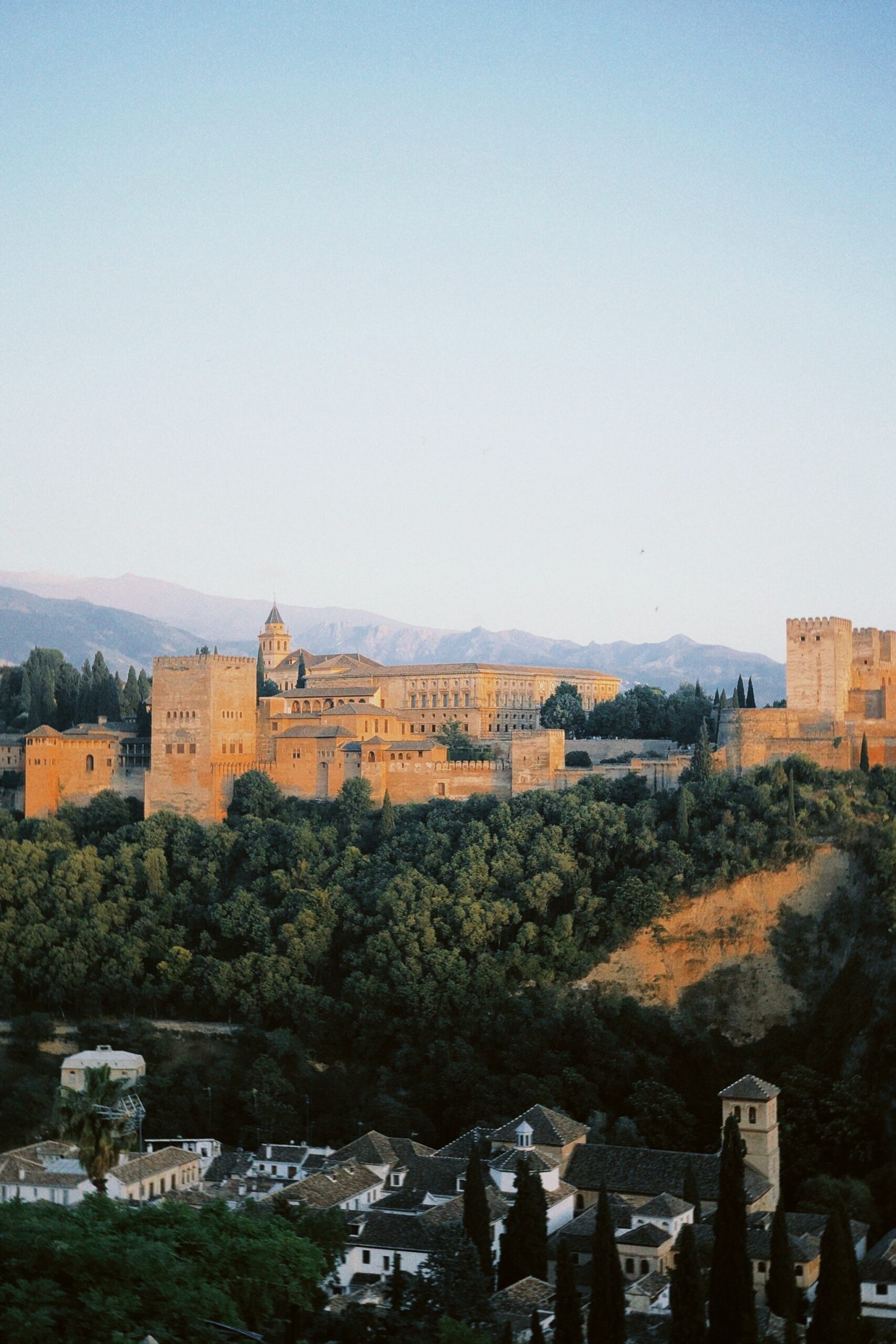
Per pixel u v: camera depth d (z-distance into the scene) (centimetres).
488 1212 19038
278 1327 15450
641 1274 19688
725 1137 17512
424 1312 16650
